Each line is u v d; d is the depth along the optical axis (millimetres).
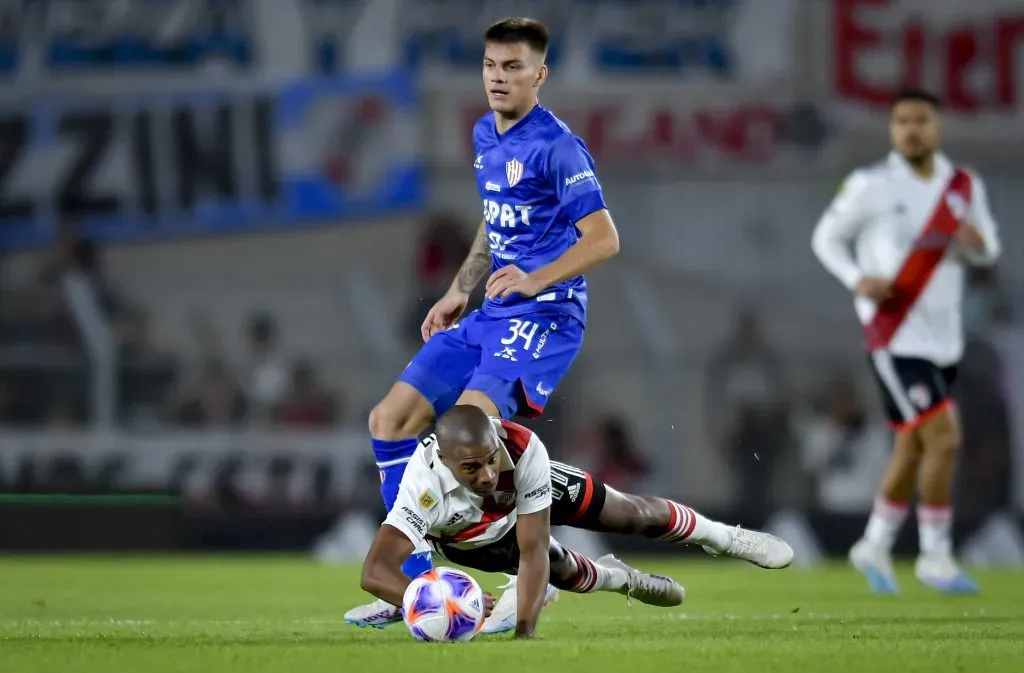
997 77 65312
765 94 64375
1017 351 54094
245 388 52969
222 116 62688
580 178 21656
